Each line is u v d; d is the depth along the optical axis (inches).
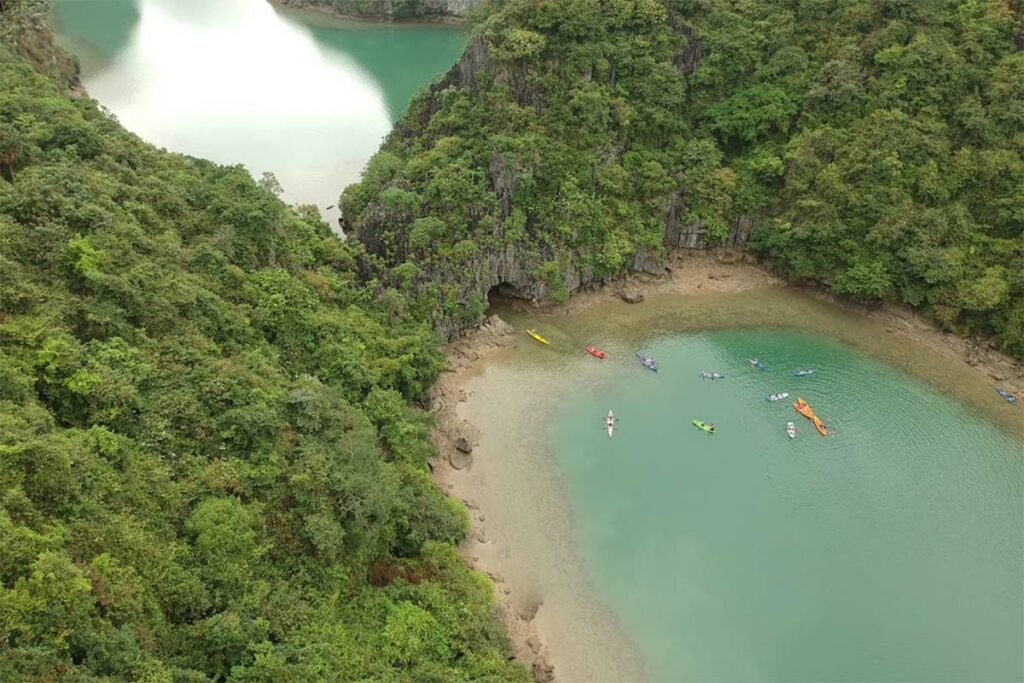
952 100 3405.5
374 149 4672.7
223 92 5452.8
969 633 2062.0
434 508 2082.9
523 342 3171.8
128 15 7130.9
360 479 1765.5
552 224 3329.2
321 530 1608.0
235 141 4677.7
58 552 1163.9
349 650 1477.6
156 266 1957.4
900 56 3462.1
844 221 3353.8
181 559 1395.2
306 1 7677.2
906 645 2022.6
